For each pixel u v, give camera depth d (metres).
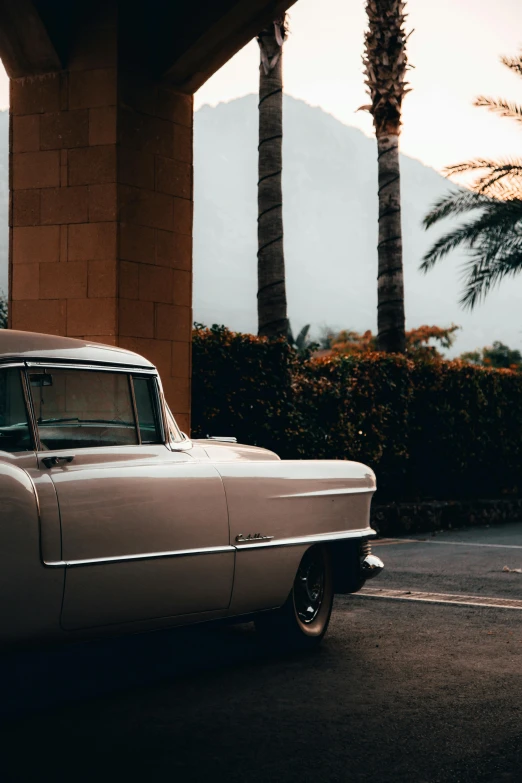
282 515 6.06
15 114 10.54
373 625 7.33
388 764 4.20
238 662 6.07
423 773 4.09
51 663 6.02
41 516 4.56
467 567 10.79
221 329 12.44
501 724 4.80
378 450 15.59
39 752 4.28
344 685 5.52
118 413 5.31
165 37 10.30
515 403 19.45
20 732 4.57
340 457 14.67
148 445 5.45
